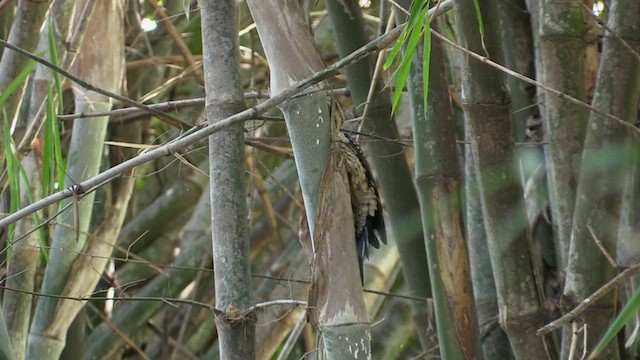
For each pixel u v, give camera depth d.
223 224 14.71
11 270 15.60
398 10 15.11
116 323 17.03
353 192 14.76
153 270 18.00
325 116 14.63
